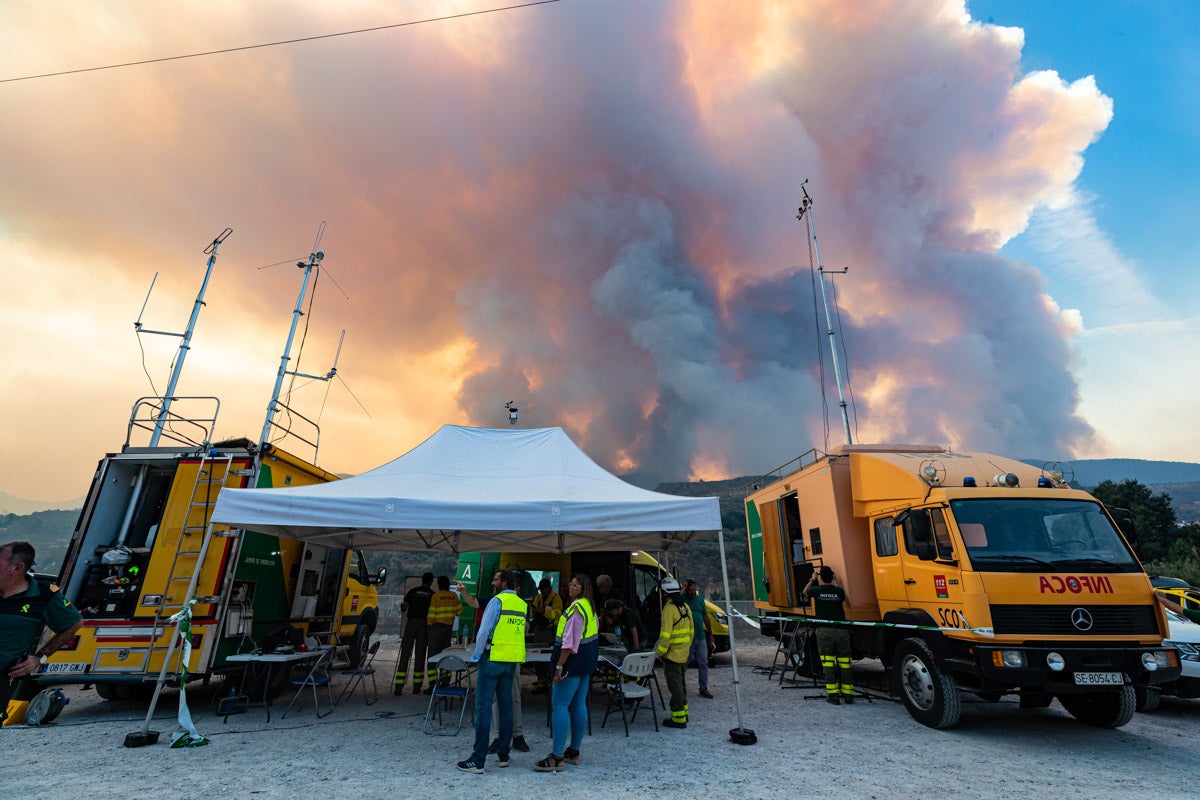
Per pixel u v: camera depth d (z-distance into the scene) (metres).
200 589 7.64
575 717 5.76
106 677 7.24
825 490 10.15
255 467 8.27
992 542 7.02
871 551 9.27
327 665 8.93
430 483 7.90
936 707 7.18
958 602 6.93
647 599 12.49
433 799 4.68
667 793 4.91
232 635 7.78
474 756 5.40
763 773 5.48
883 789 5.06
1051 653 6.32
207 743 6.30
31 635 3.56
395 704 8.48
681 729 7.24
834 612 9.01
